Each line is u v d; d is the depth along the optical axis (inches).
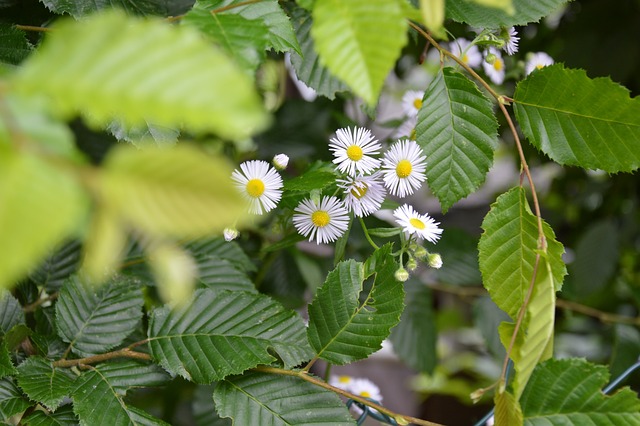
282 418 20.7
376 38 16.8
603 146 21.2
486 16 21.7
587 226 35.6
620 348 29.8
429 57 31.3
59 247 22.9
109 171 11.0
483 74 26.1
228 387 21.0
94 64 12.4
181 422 28.7
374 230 21.8
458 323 39.9
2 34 20.9
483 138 21.5
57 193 10.9
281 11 20.0
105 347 21.6
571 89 21.1
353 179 21.7
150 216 11.0
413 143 21.7
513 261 20.7
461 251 28.1
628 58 30.2
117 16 12.8
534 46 31.0
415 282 27.6
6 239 10.6
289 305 26.7
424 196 36.8
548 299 19.4
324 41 16.9
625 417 19.6
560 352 34.1
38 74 12.5
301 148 27.5
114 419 20.4
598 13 30.4
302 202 21.7
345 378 26.7
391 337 27.3
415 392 38.9
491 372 37.7
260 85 29.1
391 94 31.9
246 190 21.4
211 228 11.5
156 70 12.3
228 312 21.5
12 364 20.7
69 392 20.5
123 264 22.6
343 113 28.5
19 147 11.3
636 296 31.3
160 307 21.5
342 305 21.1
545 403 19.8
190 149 11.1
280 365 21.6
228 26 18.9
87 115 19.7
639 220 34.5
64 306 21.7
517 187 20.7
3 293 21.5
